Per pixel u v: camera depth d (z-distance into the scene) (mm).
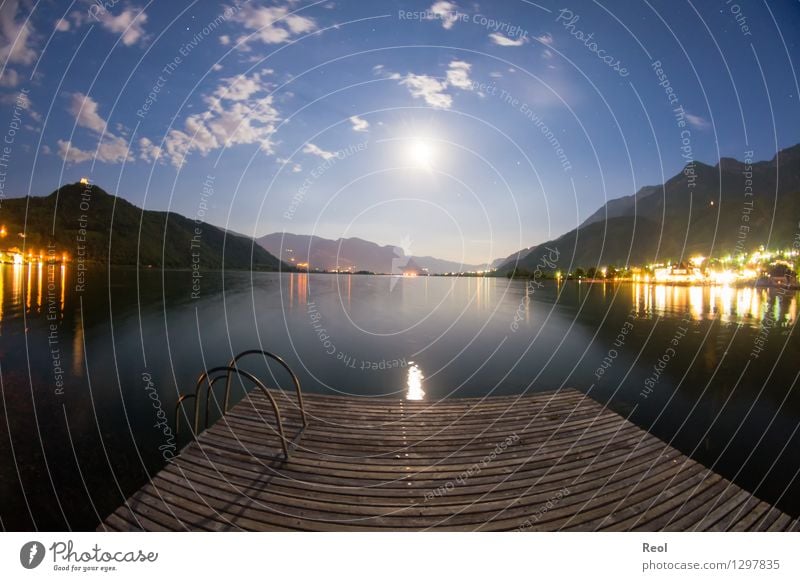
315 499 3486
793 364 14828
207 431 4645
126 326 21406
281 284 68125
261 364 13797
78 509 5152
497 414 5340
